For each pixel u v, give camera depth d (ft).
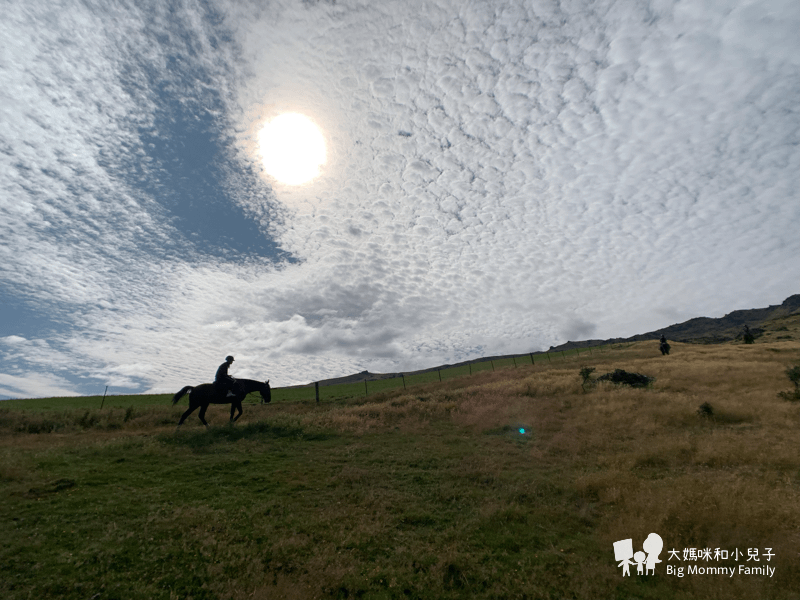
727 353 114.01
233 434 48.16
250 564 18.63
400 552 20.51
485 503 26.81
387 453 40.45
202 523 22.88
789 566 16.98
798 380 55.31
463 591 17.30
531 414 54.13
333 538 21.93
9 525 21.49
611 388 68.08
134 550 19.72
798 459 29.63
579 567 18.75
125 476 31.01
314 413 69.97
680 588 16.74
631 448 37.11
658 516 21.66
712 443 35.06
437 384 111.55
